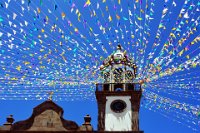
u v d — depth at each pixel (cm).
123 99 3225
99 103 3228
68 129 3030
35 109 3142
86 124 3061
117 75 3441
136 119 3111
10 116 3147
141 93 3225
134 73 3456
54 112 3128
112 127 3084
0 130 3016
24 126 3053
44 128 3034
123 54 3562
